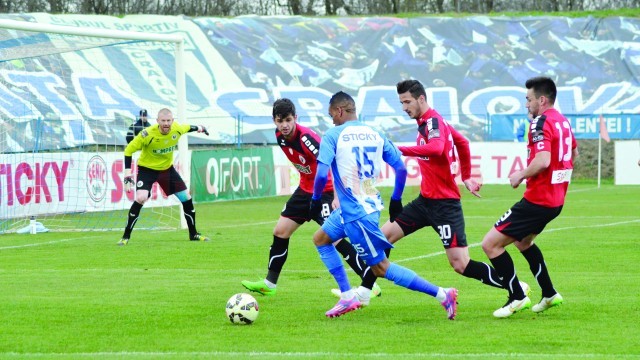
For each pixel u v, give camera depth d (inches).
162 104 3833.7
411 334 836.0
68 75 3683.6
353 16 4864.7
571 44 4559.5
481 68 4424.2
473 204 2741.1
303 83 4261.8
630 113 4018.2
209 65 4232.3
